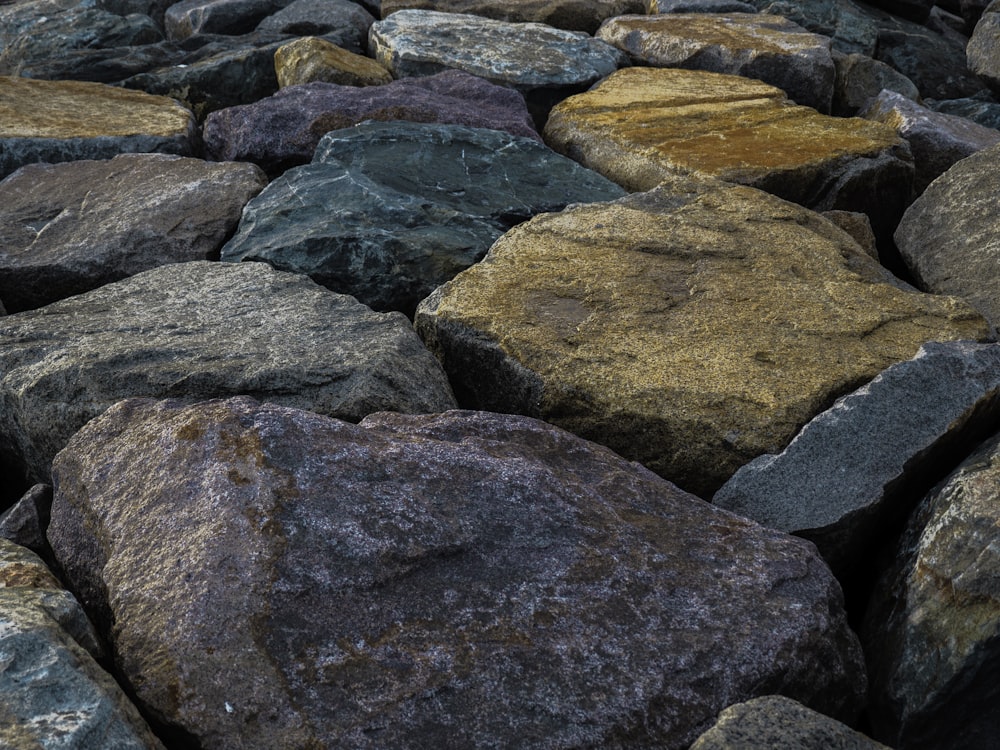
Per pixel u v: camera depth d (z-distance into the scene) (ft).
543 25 24.90
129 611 7.31
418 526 7.68
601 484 8.77
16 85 21.15
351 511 7.65
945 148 19.02
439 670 6.94
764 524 9.17
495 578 7.58
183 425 8.32
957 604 7.84
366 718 6.66
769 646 7.46
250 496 7.61
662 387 10.43
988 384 9.65
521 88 21.90
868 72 23.88
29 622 6.65
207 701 6.74
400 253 14.14
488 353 11.36
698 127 18.90
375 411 10.19
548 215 14.34
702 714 7.09
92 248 14.83
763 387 10.37
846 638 7.96
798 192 16.69
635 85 21.70
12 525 9.11
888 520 9.50
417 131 17.79
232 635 6.94
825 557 9.17
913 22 30.81
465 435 9.13
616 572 7.79
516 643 7.18
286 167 18.93
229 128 19.17
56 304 12.42
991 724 7.80
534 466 8.53
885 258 17.30
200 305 12.30
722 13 27.25
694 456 10.10
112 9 30.45
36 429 10.30
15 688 6.24
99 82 23.08
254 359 10.61
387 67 22.93
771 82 22.80
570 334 11.35
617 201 14.76
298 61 21.62
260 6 28.30
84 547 8.20
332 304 12.24
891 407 9.51
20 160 18.03
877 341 11.35
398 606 7.27
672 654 7.30
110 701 6.26
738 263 12.89
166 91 22.48
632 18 26.22
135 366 10.52
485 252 14.44
